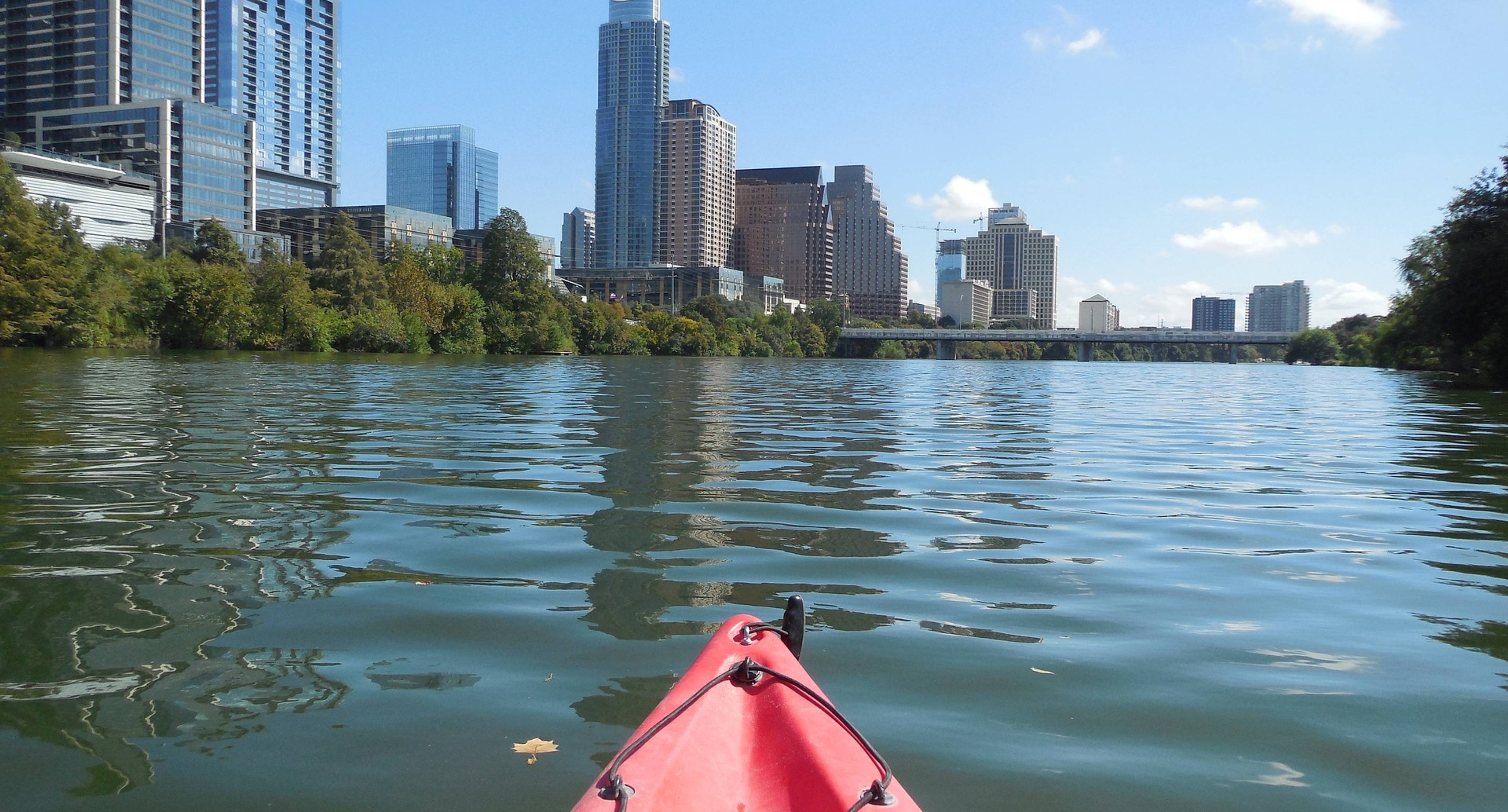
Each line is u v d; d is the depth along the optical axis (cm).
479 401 2250
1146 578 654
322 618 534
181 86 17100
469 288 9050
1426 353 6066
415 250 10338
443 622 530
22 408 1762
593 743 375
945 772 356
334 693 426
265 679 442
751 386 3581
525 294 9212
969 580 640
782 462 1232
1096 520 864
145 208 11850
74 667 455
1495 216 3988
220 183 15262
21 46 16150
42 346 5597
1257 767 365
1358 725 405
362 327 7400
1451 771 364
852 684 444
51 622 523
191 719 396
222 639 498
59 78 16062
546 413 1939
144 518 799
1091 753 375
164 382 2564
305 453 1220
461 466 1132
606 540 744
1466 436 1777
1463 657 495
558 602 571
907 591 611
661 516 845
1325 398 3181
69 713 402
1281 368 9775
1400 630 542
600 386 3222
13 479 983
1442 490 1078
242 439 1355
